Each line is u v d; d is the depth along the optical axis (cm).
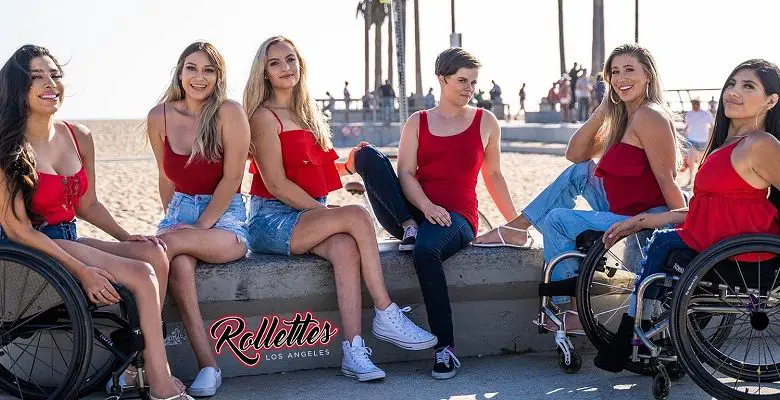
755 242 408
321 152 522
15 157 417
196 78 480
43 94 430
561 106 3581
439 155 518
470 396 457
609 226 488
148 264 434
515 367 505
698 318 455
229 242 488
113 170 2103
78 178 452
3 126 422
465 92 518
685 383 469
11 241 425
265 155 501
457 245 507
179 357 494
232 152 482
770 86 422
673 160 483
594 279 512
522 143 3023
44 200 434
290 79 503
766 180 420
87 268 421
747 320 461
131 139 3916
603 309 518
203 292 486
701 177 432
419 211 527
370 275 488
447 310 489
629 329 445
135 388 445
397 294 516
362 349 486
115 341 434
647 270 448
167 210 514
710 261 411
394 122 3869
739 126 434
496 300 527
